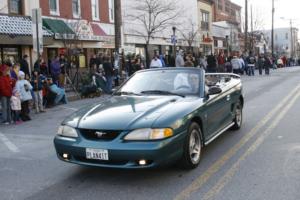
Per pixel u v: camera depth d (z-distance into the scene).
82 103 15.77
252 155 6.68
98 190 5.32
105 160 5.30
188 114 5.80
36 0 21.92
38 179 5.96
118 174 5.91
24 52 20.97
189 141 5.82
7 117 11.52
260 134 8.26
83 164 5.46
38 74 14.28
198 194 5.02
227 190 5.12
